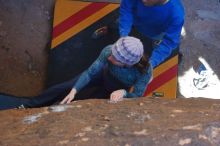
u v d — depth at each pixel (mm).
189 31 5477
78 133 2445
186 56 5344
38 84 5086
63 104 2949
